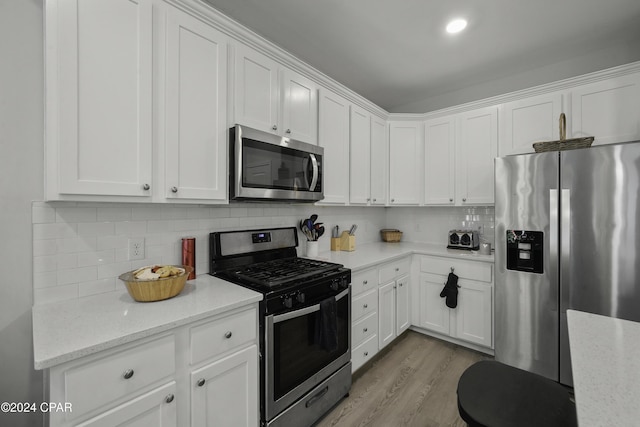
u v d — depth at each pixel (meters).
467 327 2.53
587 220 1.85
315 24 2.09
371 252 2.69
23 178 1.22
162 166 1.34
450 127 2.88
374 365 2.33
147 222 1.55
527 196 2.08
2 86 1.18
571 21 2.02
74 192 1.09
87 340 0.91
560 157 1.94
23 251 1.21
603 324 1.02
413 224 3.49
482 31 2.14
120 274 1.45
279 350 1.45
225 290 1.45
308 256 2.38
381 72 2.79
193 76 1.44
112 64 1.18
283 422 1.47
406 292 2.79
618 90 2.08
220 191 1.56
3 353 1.19
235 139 1.56
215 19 1.51
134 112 1.24
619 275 1.75
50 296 1.26
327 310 1.64
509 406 0.90
